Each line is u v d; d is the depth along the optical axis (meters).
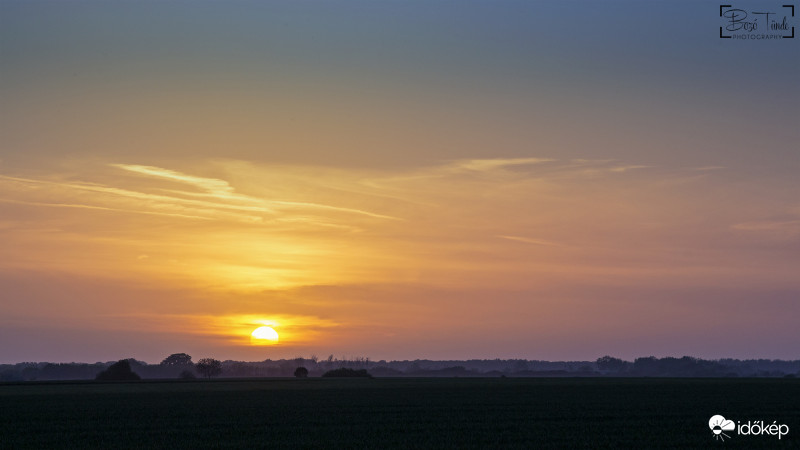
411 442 42.94
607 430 48.28
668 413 59.91
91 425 53.19
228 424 53.34
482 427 50.22
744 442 42.75
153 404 75.31
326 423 53.53
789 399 76.88
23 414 62.84
